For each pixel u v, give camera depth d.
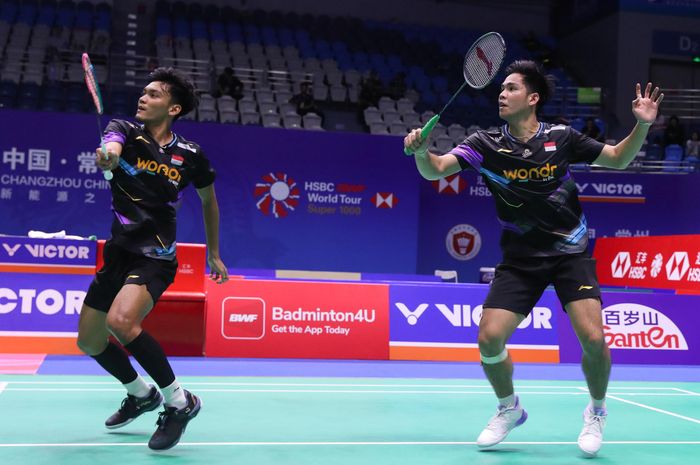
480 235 14.77
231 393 5.43
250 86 16.92
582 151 3.85
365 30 20.05
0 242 6.87
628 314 7.82
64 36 17.09
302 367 6.70
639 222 14.76
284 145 13.58
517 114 3.84
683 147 16.64
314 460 3.55
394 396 5.52
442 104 18.08
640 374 7.07
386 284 7.50
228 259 13.31
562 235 3.80
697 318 7.97
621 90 18.89
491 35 3.88
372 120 16.27
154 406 4.04
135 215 3.60
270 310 7.19
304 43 19.16
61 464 3.33
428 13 21.50
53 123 12.79
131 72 16.72
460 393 5.72
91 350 3.78
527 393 5.85
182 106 3.75
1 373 5.87
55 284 6.95
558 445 4.05
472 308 7.57
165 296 6.89
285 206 13.53
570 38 21.05
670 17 19.14
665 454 3.89
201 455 3.57
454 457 3.70
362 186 13.80
